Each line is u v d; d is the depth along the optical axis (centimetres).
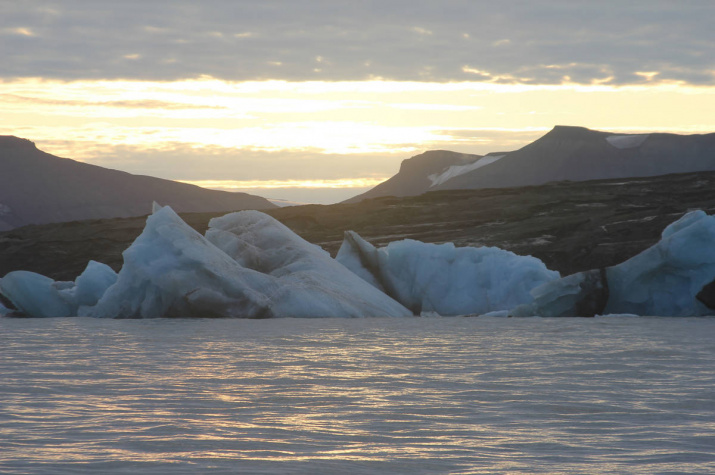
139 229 18238
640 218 14862
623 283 7081
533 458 1522
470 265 7888
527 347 3984
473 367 3070
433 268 7869
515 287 7625
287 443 1645
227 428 1798
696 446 1630
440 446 1628
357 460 1496
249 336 4662
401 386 2505
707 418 1947
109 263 14638
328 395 2303
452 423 1883
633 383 2591
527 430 1800
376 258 8088
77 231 18538
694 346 3994
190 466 1432
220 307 6506
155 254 6650
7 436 1694
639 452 1576
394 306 7388
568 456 1539
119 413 1984
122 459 1484
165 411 2017
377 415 1983
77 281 7362
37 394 2309
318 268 7300
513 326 5722
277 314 6594
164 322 6012
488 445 1641
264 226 7825
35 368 3016
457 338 4575
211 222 7975
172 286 6500
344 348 3906
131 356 3491
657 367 3067
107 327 5500
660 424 1872
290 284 6881
